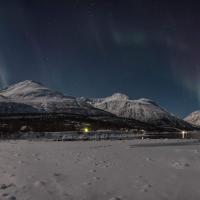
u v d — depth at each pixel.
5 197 6.91
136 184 8.21
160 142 28.28
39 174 9.84
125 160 13.14
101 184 8.25
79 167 11.31
